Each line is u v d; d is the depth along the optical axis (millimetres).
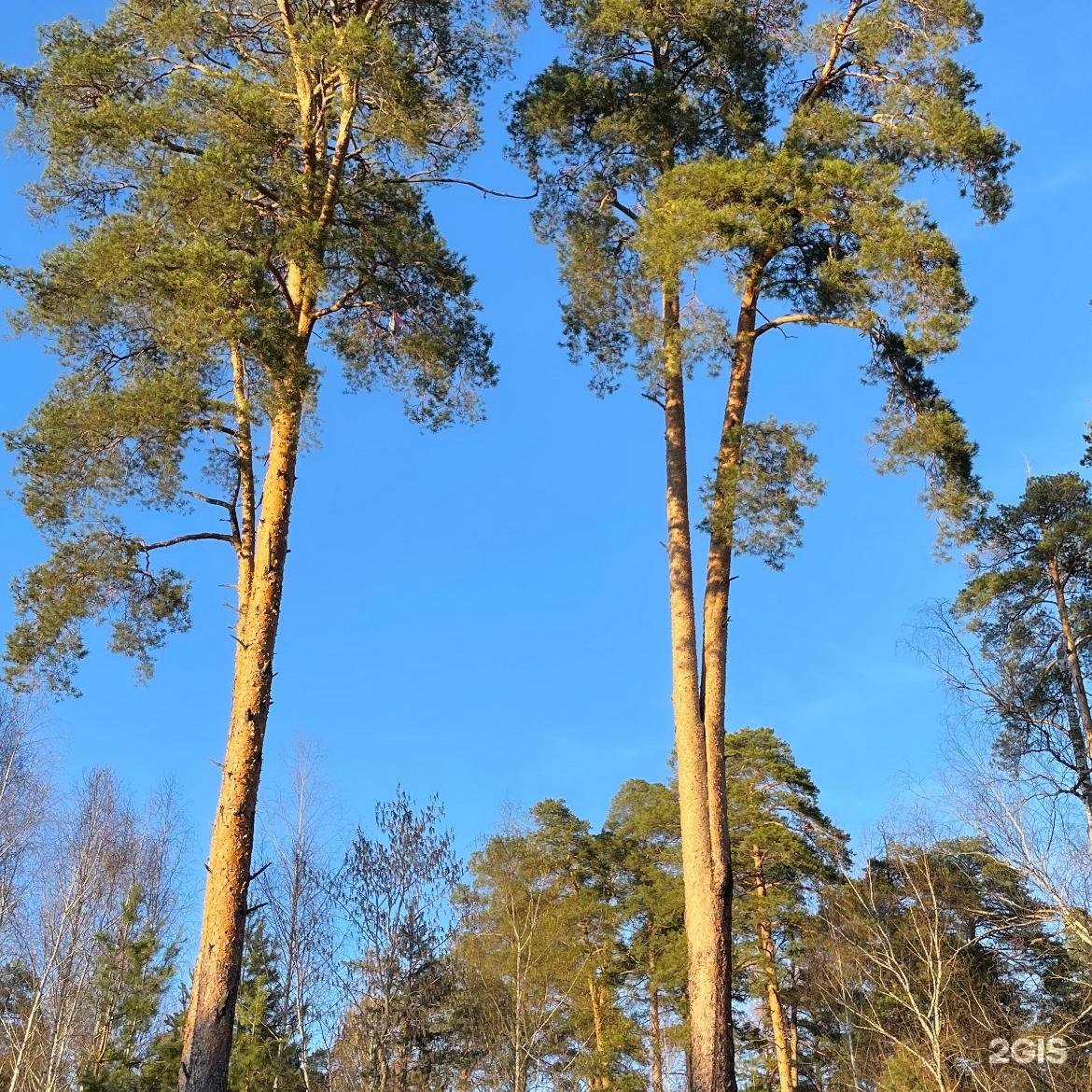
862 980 20672
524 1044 22016
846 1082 20734
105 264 10461
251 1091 19938
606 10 13766
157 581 12305
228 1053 9312
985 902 17016
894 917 19844
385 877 17609
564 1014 27234
